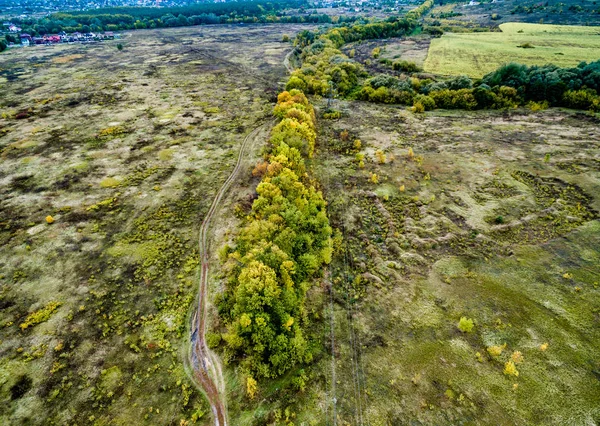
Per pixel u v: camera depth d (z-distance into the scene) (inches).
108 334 1133.1
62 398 967.6
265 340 1016.9
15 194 1814.7
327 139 2407.7
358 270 1360.7
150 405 952.3
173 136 2440.9
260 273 1111.6
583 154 1991.9
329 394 957.2
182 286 1294.3
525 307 1163.3
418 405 922.1
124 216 1653.5
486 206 1658.5
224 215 1642.5
